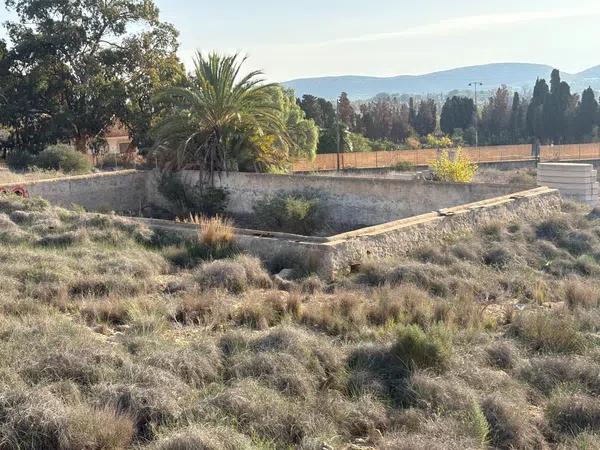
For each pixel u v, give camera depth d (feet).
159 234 51.06
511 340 27.48
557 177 70.69
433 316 30.60
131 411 19.16
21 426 17.52
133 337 25.66
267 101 88.28
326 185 72.33
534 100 249.96
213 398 19.85
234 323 30.14
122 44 132.57
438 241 47.80
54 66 129.90
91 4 129.80
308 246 41.55
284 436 18.71
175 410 19.33
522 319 29.55
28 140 132.26
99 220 53.01
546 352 26.63
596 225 54.29
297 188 74.79
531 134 247.70
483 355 25.20
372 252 43.24
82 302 31.78
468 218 51.19
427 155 160.66
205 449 16.85
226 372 23.03
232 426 18.48
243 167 85.30
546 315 29.81
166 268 41.47
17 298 31.73
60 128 125.90
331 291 37.76
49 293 32.99
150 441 18.02
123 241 48.29
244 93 85.15
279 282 38.29
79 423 17.62
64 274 36.42
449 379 22.26
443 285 36.96
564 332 27.61
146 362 22.57
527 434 19.20
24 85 128.67
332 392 21.71
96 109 127.24
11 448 17.04
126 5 132.57
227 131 83.97
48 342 23.50
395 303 31.53
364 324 29.99
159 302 32.12
